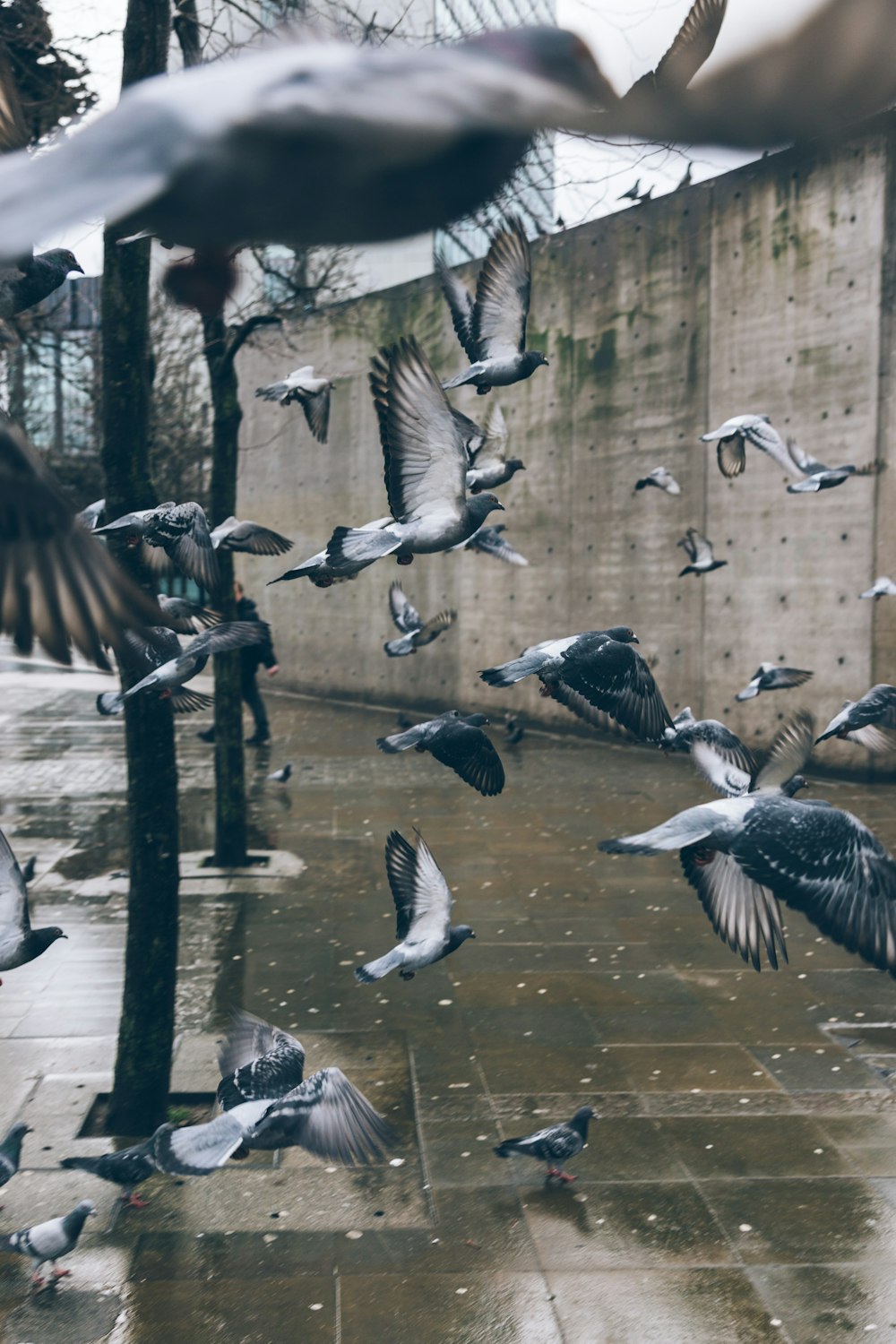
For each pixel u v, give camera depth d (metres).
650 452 20.03
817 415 17.38
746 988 9.30
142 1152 5.32
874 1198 6.22
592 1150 6.73
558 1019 8.66
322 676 28.66
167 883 6.94
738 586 18.64
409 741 5.29
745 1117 7.14
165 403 25.69
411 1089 7.50
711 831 2.41
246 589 31.78
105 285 6.73
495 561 23.39
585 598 21.44
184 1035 8.26
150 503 6.84
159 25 6.70
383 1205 6.16
